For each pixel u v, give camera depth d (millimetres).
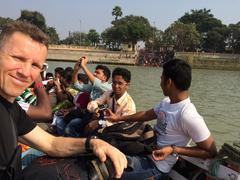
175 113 1408
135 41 38094
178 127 1405
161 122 1478
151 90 10828
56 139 996
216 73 27219
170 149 1346
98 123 1914
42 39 775
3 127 756
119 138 1375
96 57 33062
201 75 23719
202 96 10602
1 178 751
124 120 1775
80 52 32438
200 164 1376
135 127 1412
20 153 790
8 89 756
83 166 952
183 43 37562
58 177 937
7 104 784
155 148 1371
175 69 1386
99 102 2197
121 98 2061
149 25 39906
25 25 770
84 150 953
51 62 29406
